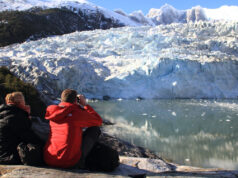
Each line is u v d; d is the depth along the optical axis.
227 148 9.28
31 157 2.87
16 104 3.03
